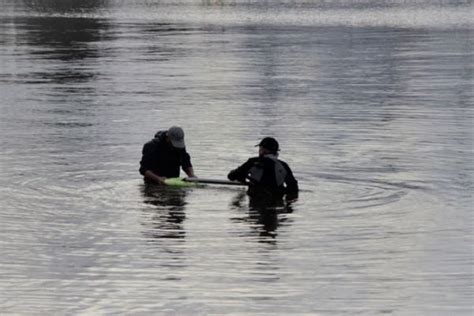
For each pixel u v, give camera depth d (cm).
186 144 5106
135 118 6153
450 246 3170
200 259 3033
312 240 3247
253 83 8138
